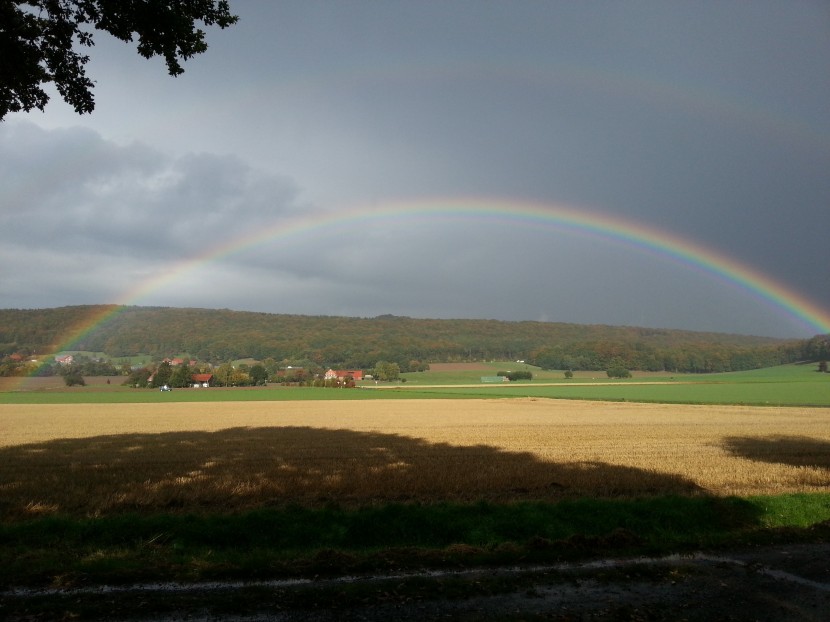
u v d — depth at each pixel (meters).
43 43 11.02
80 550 8.76
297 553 8.52
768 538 9.10
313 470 18.00
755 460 20.47
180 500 13.55
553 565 7.86
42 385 127.62
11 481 16.42
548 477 16.09
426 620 6.05
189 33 11.24
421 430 35.00
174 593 6.75
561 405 65.44
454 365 185.38
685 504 11.72
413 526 10.11
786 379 131.12
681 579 7.33
